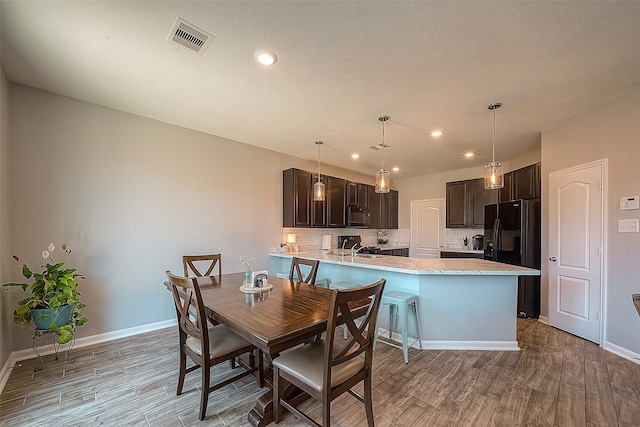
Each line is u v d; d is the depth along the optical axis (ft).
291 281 8.84
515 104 9.46
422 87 8.33
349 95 8.87
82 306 8.29
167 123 11.32
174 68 7.45
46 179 8.75
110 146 9.95
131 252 10.39
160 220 11.11
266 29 5.95
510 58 6.89
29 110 8.47
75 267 9.23
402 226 23.09
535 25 5.74
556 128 11.19
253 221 14.21
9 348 7.89
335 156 16.43
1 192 7.34
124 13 5.53
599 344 9.41
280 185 15.53
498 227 14.01
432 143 13.82
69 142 9.15
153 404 6.30
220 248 12.89
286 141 13.62
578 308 10.20
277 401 5.50
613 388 6.91
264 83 8.18
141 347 9.23
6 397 6.50
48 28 5.92
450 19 5.60
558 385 7.06
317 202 16.37
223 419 5.85
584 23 5.66
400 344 9.58
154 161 10.97
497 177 9.71
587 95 8.84
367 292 4.88
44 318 7.54
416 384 7.13
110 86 8.43
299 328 4.84
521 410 6.11
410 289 9.69
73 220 9.21
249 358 7.61
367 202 20.12
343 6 5.32
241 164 13.75
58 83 8.27
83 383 7.10
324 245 17.39
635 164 8.38
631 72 7.51
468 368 7.96
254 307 6.03
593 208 9.66
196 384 7.11
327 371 4.56
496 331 9.34
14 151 8.21
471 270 8.80
